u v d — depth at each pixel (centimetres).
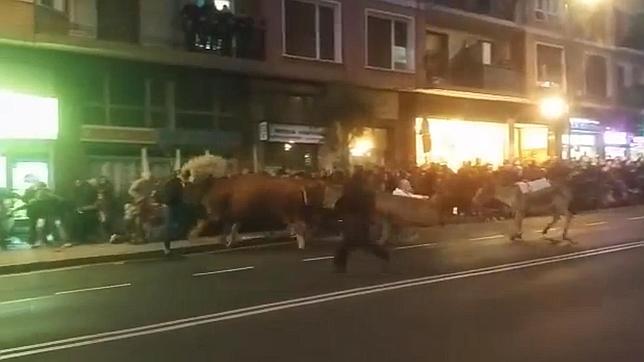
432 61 3700
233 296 1318
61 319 1140
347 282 1459
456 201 2867
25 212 2170
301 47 3136
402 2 3525
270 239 2308
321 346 934
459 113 3838
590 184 3422
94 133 2534
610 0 4859
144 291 1402
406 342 951
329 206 2227
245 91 2938
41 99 2427
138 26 2703
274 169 2811
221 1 2925
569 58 4550
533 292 1315
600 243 2105
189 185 2275
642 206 3678
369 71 3375
